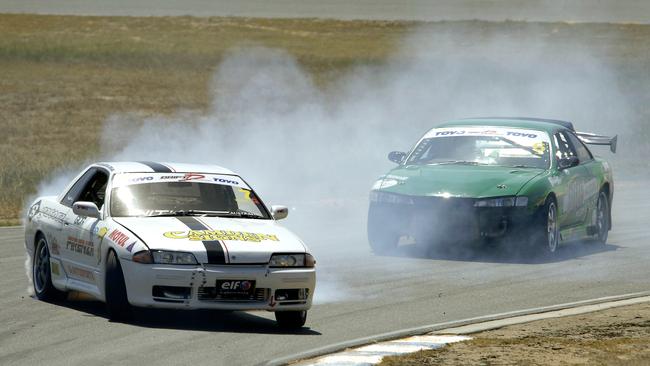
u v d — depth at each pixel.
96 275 36.34
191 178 39.47
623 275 47.34
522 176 52.28
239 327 35.12
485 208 50.50
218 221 36.72
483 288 43.50
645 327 34.53
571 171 55.31
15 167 92.50
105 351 30.61
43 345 31.55
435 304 39.84
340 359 29.58
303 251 35.16
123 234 35.03
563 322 35.59
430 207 51.22
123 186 38.34
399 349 31.06
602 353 30.16
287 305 34.53
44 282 40.25
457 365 28.69
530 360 29.22
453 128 57.47
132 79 186.00
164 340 32.34
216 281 33.59
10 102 155.62
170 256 33.59
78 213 37.12
